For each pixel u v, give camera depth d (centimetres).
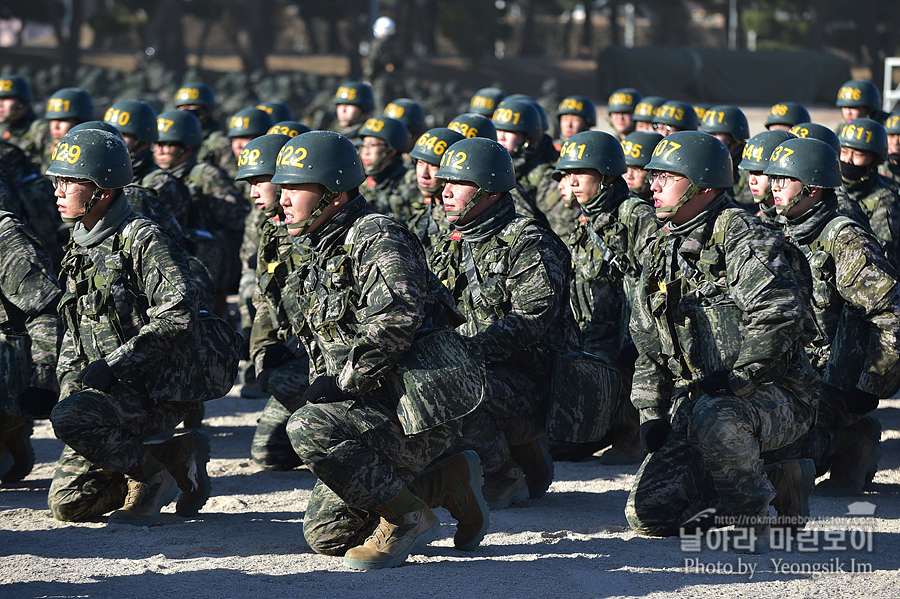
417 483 1912
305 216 1789
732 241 1884
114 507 2197
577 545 2002
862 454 2369
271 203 2519
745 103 16650
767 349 1825
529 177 3547
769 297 1830
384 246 1744
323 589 1727
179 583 1759
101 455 2020
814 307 2342
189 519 2234
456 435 1867
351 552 1859
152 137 3309
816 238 2300
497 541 2036
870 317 2211
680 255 1945
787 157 2238
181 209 3362
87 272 2045
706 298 1923
